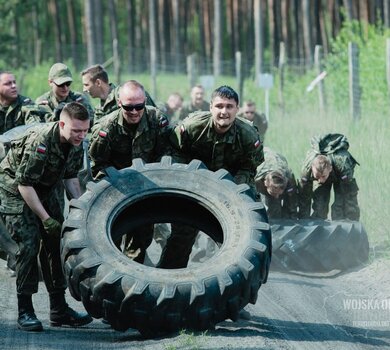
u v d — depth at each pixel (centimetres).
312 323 1565
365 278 1930
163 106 3092
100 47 11200
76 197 1551
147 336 1402
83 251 1412
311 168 2119
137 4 15075
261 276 1446
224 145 1578
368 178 2506
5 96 2030
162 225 2152
